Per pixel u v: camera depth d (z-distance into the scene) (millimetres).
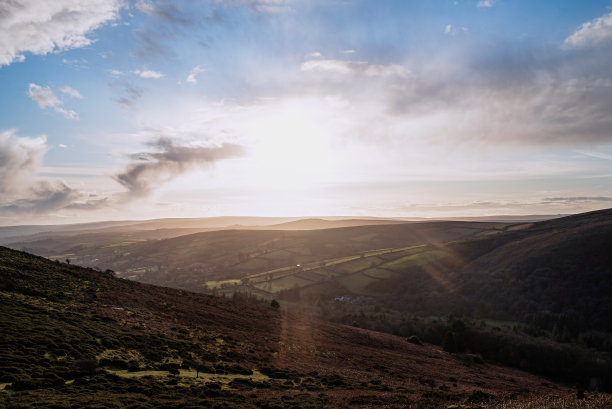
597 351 84875
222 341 42406
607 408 18375
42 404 17594
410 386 36594
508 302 134250
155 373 27203
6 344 25109
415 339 82312
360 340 68500
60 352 26281
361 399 25438
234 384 27656
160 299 58500
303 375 34812
